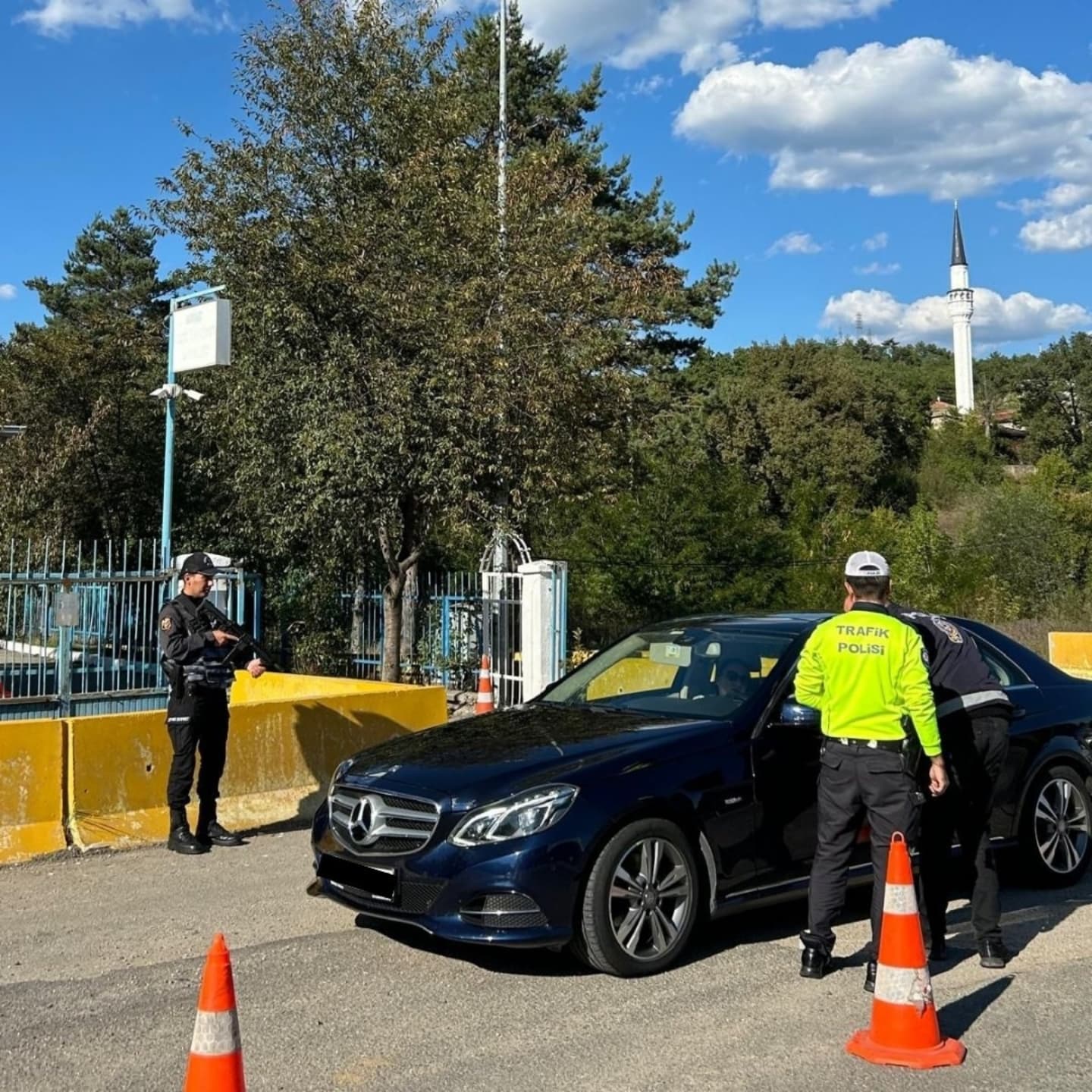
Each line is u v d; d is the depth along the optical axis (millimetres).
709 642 6570
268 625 18156
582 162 28703
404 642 16797
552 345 15156
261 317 15266
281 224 15148
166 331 25281
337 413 14516
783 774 5715
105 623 12648
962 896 6785
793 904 6508
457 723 6477
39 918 6270
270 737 8664
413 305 14570
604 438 17406
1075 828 6918
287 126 15805
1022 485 34906
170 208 15711
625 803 5207
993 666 6902
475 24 29969
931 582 23641
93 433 21859
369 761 5816
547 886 4996
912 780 4996
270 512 15867
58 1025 4742
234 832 8227
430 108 16078
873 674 4988
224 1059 3342
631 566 18297
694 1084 4125
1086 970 5398
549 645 13891
